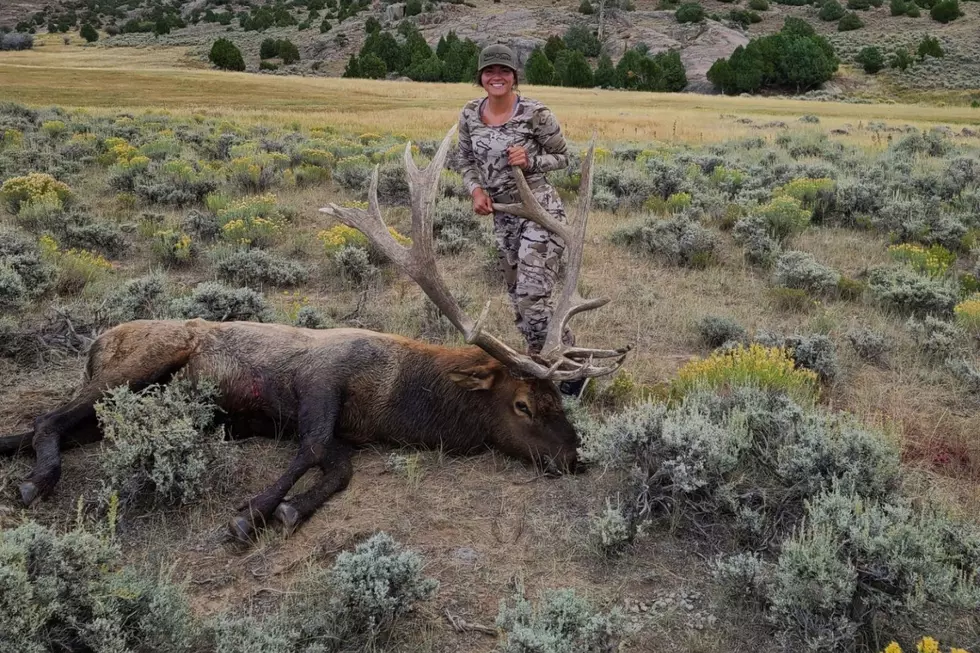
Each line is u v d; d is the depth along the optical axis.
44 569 2.86
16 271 7.09
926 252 9.54
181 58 111.75
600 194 12.66
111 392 4.30
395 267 9.09
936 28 110.12
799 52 83.50
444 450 4.73
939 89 80.69
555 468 4.51
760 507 3.98
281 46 116.06
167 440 4.07
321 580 3.48
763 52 84.50
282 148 17.78
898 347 6.92
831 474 3.97
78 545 2.93
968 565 3.57
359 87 57.31
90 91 41.72
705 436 4.09
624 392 5.62
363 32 133.12
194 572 3.62
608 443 4.22
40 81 46.88
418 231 4.63
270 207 10.92
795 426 4.44
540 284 5.23
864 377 6.36
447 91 56.12
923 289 7.90
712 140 23.95
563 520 4.12
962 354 6.63
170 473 3.98
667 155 17.86
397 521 4.07
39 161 14.11
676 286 8.62
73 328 6.20
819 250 10.19
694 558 3.84
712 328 6.89
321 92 50.88
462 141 5.38
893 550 3.24
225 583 3.55
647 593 3.58
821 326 7.28
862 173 15.16
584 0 125.50
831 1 124.75
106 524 3.86
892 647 2.84
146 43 142.00
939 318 7.68
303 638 3.17
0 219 10.20
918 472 4.71
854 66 92.38
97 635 2.80
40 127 19.88
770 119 34.03
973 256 10.14
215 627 3.08
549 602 3.23
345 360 4.68
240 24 161.12
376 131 25.14
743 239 10.37
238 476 4.44
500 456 4.73
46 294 7.32
